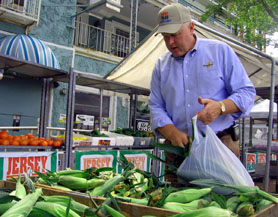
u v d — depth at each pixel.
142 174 2.05
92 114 10.69
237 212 1.34
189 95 2.31
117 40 12.61
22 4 8.20
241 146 8.54
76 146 5.17
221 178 1.62
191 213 1.23
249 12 12.56
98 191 1.77
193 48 2.33
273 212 1.46
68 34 9.84
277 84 7.13
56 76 5.82
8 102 8.15
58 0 9.57
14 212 1.18
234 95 2.09
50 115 8.93
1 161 4.27
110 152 5.54
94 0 10.84
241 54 5.56
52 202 1.44
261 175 5.43
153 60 6.20
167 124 2.26
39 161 4.72
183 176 1.76
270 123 4.13
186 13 2.24
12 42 7.25
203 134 1.77
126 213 1.41
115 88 6.68
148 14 12.90
